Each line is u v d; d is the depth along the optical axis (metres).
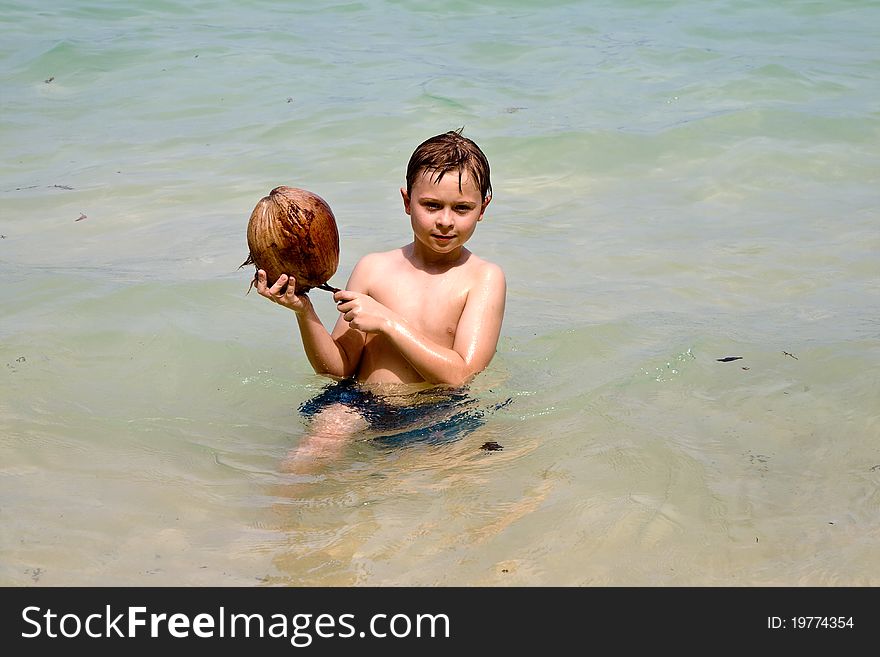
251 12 15.03
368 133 10.12
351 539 3.93
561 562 3.80
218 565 3.78
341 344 5.16
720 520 4.04
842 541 3.90
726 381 5.28
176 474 4.42
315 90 11.51
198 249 7.45
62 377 5.38
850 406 4.96
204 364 5.60
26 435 4.74
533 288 6.75
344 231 7.74
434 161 4.91
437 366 4.88
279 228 4.52
